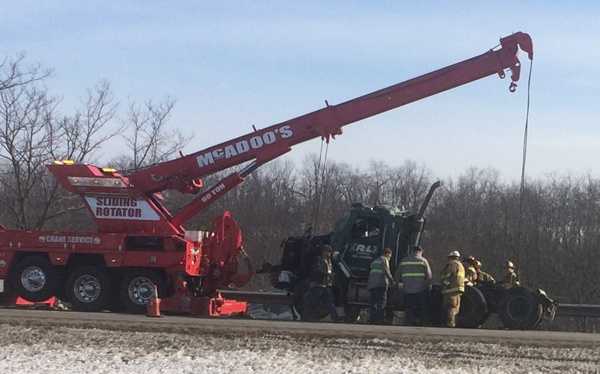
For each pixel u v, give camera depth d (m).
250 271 19.55
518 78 18.45
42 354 12.71
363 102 19.06
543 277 43.81
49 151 30.36
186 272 18.41
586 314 21.38
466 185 54.66
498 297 18.00
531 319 17.48
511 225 47.69
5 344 13.57
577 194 51.03
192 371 11.47
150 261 18.45
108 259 18.55
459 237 47.56
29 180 29.92
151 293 18.50
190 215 19.31
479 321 17.64
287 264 19.50
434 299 18.00
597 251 44.31
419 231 19.06
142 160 33.12
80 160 30.88
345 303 18.91
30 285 18.95
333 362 12.41
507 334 15.72
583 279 43.44
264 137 19.36
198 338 14.48
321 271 18.33
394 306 18.47
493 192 53.50
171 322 16.09
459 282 17.31
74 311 18.64
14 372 11.23
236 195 46.50
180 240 18.56
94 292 18.70
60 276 18.95
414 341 14.58
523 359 13.11
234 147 19.42
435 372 11.71
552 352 13.79
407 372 11.65
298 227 45.47
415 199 53.94
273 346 13.83
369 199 52.38
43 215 29.11
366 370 11.76
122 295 18.56
